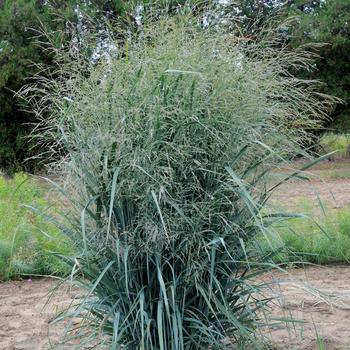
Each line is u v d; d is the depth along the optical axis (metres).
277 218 3.60
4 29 16.02
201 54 3.43
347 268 7.32
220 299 3.48
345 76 18.58
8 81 16.14
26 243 7.35
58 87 3.61
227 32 3.62
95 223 3.44
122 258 3.34
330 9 18.03
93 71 3.47
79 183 3.45
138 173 3.23
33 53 15.85
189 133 3.33
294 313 5.31
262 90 3.52
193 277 3.33
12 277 7.35
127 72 3.35
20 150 16.77
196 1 3.64
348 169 18.23
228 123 3.39
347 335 4.70
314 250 7.44
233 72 3.45
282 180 3.48
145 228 3.24
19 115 16.47
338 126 19.05
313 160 3.51
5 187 9.65
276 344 4.46
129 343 3.48
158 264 3.27
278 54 3.64
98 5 15.58
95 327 3.63
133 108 3.24
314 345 4.45
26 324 5.39
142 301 3.17
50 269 7.34
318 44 3.93
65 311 3.75
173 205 3.15
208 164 3.36
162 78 3.23
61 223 3.64
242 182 3.36
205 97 3.35
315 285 6.43
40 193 8.24
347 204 10.74
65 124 3.53
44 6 16.20
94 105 3.36
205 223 3.34
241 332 3.45
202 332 3.39
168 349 3.40
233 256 3.45
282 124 3.57
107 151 3.24
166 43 3.47
